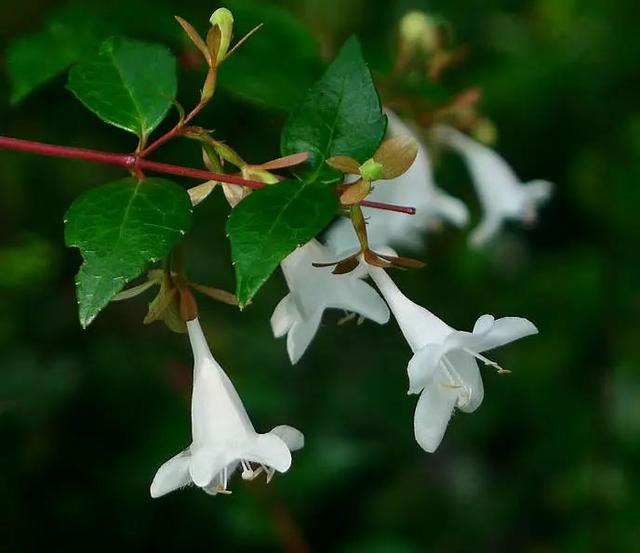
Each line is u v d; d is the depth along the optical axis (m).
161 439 0.40
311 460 0.41
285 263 0.27
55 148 0.27
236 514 0.39
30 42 0.31
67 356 0.41
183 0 0.34
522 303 0.48
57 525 0.40
